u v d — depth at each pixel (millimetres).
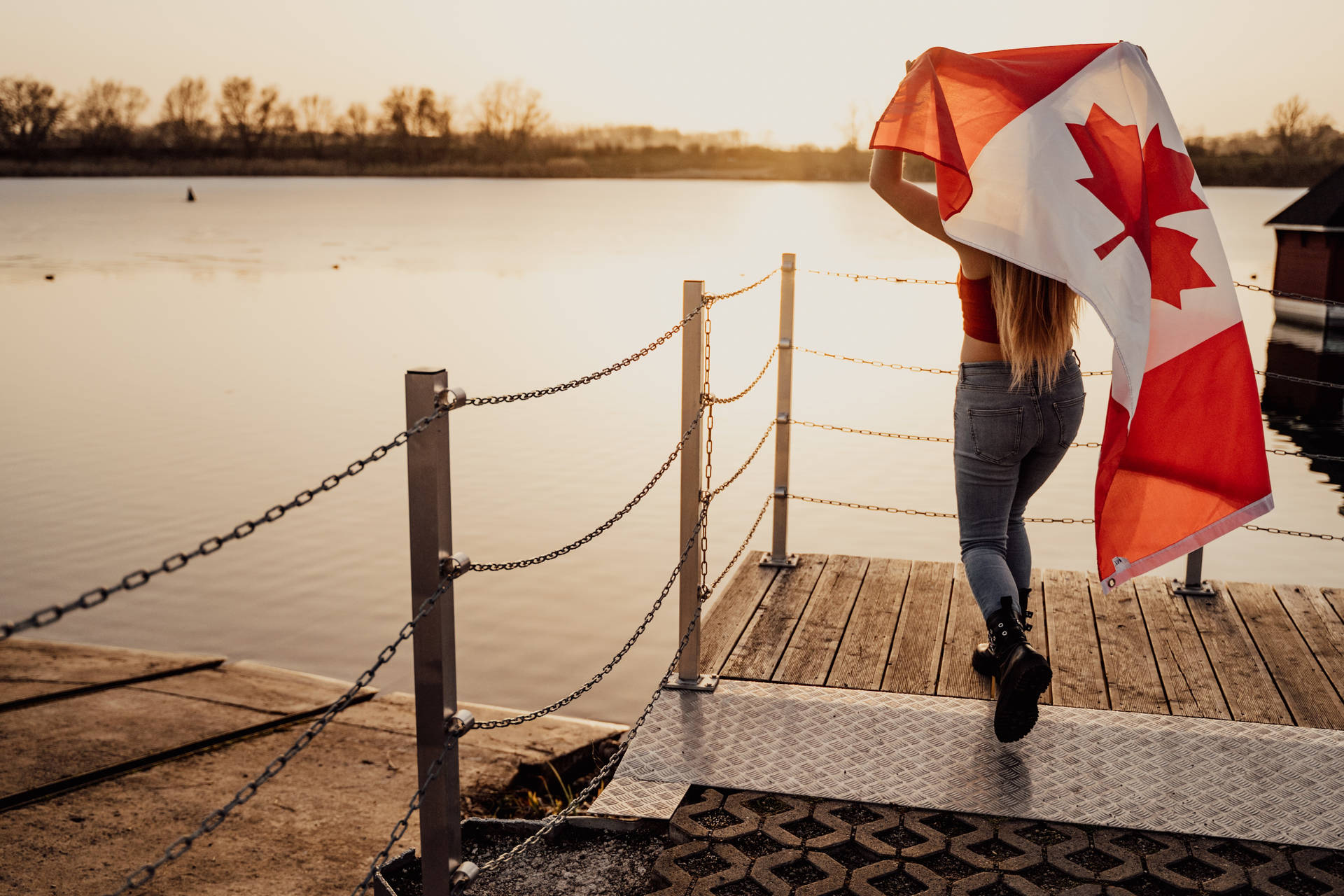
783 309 4621
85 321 29094
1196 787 2881
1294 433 16266
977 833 2697
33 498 12023
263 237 72938
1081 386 3035
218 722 5777
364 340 25344
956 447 3086
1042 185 2760
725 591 4469
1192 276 2914
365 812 4773
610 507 11609
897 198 2980
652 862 2701
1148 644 3869
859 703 3396
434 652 2109
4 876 4074
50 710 5844
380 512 11500
